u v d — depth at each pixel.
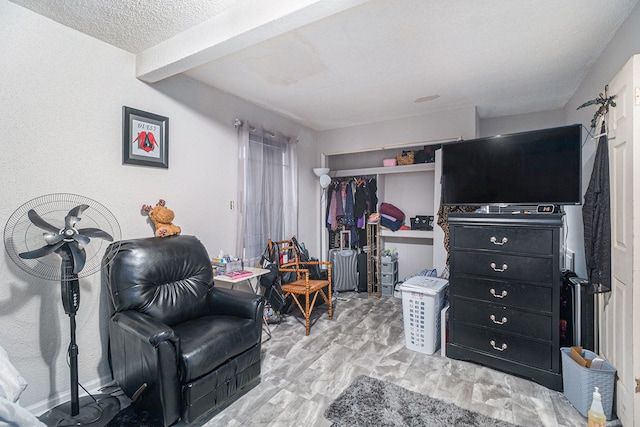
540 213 2.10
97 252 2.05
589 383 1.72
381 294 4.25
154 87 2.41
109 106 2.12
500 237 2.23
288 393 1.99
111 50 2.13
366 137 4.16
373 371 2.26
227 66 2.48
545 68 2.54
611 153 1.82
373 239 4.42
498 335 2.25
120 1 1.67
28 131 1.75
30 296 1.76
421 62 2.42
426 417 1.74
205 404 1.68
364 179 4.50
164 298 2.05
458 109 3.53
